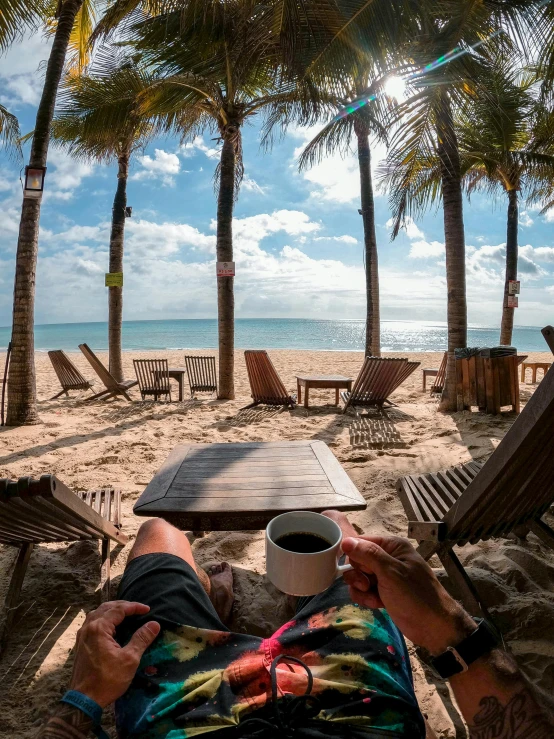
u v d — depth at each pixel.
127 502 3.75
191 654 1.21
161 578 1.38
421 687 1.86
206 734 1.05
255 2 5.81
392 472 4.24
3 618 2.33
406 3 5.23
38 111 6.68
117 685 1.00
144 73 8.58
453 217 6.77
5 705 1.80
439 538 1.96
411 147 6.47
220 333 8.51
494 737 0.89
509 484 1.79
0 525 2.03
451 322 6.86
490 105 7.53
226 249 8.43
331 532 1.12
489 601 2.34
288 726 1.06
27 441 5.71
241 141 8.81
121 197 10.02
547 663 1.92
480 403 6.57
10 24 6.45
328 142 7.60
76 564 2.86
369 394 6.79
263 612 2.30
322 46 5.68
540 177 10.22
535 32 5.40
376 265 10.88
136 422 6.73
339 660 1.21
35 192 6.61
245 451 3.35
